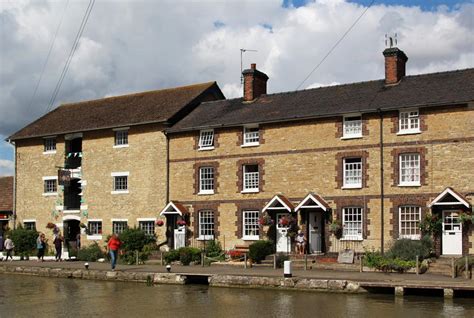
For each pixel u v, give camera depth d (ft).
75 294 83.66
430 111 100.53
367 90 112.78
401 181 102.22
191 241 121.80
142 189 129.18
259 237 114.52
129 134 132.46
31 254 138.10
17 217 147.74
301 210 109.70
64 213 140.05
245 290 83.97
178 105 131.34
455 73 107.45
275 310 67.82
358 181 106.32
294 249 110.42
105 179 134.62
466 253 95.50
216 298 77.36
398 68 111.65
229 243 117.50
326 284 80.53
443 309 66.80
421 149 100.58
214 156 120.98
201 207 121.29
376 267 93.76
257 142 116.67
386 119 104.12
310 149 110.63
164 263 114.62
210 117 124.98
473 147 96.53
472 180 96.22
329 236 107.24
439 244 97.96
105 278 99.66
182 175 124.36
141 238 123.13
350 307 68.59
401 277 84.23
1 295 83.82
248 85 127.13
